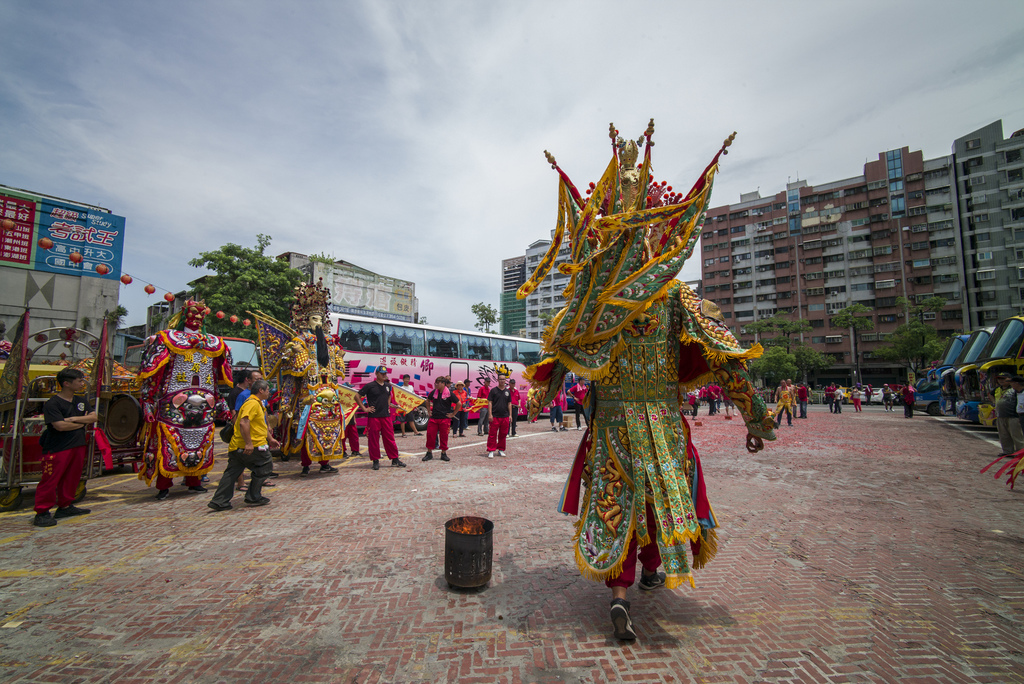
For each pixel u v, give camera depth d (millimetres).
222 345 7168
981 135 55875
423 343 17484
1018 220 52969
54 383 7027
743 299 72000
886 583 3643
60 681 2465
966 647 2742
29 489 7090
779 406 18812
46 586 3668
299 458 9797
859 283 63469
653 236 3002
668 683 2389
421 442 13469
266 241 28203
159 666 2592
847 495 6594
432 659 2637
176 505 6172
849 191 65188
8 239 19266
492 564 3764
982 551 4344
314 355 8312
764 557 4195
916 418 23375
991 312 53656
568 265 2664
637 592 3504
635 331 2924
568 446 12266
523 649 2729
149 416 6559
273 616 3174
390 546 4551
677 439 2975
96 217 21344
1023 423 9000
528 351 21859
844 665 2553
